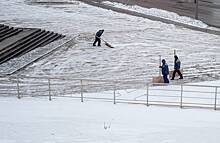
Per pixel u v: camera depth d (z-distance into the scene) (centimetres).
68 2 5234
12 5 4953
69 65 2570
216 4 5200
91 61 2669
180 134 1363
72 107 1662
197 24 3991
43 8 4797
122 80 2253
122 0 5434
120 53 2881
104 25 3900
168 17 4291
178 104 1747
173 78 2270
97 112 1595
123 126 1436
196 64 2620
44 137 1337
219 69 2527
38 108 1642
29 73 2388
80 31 3609
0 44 2938
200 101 1819
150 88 2050
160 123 1472
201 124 1473
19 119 1502
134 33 3572
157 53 2891
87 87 2112
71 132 1379
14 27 3581
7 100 1777
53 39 3291
